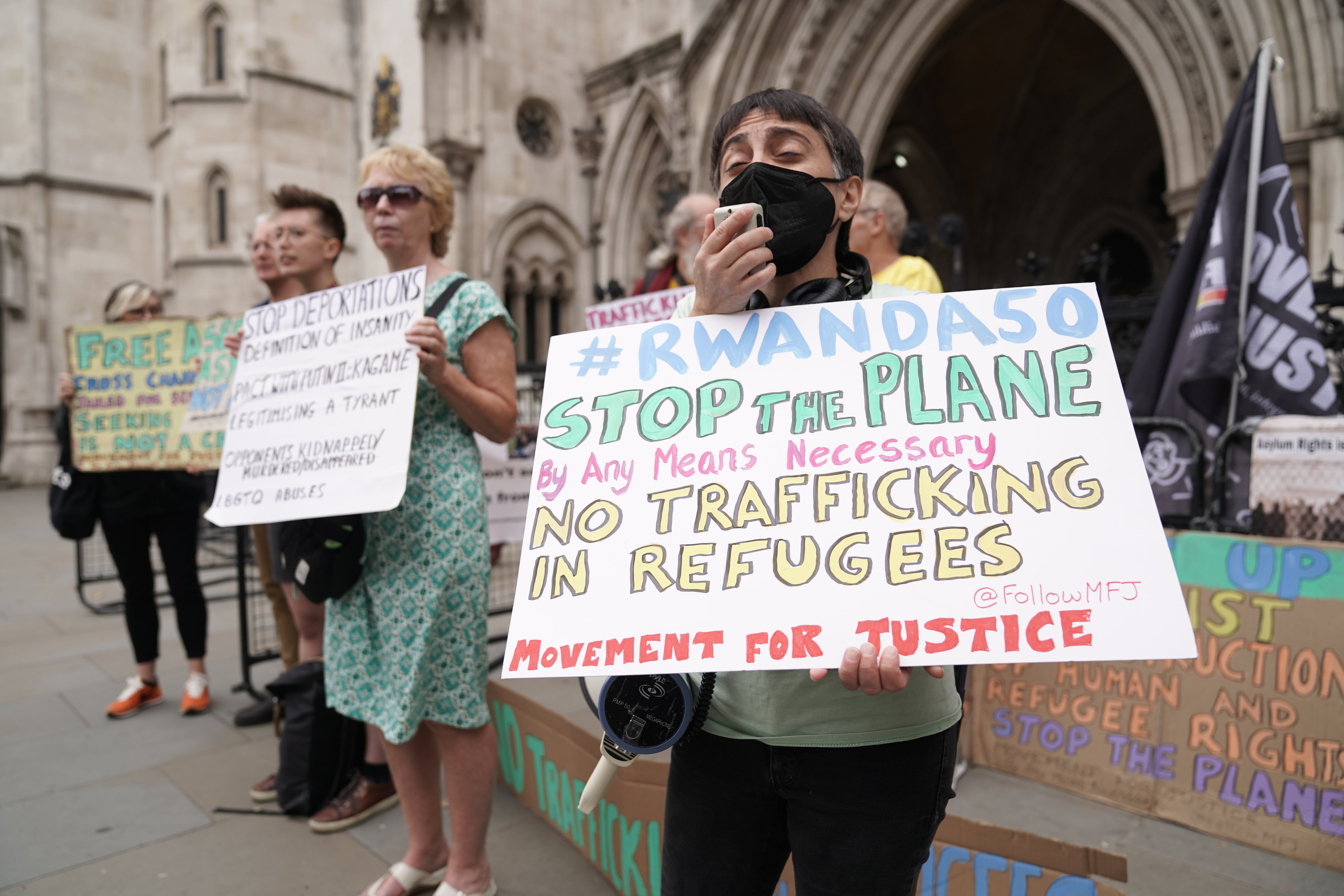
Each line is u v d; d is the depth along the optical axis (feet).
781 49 34.50
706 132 37.14
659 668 3.24
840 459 3.50
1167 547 3.06
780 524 3.42
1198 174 22.50
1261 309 8.95
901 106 46.55
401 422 5.97
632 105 46.01
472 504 6.25
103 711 11.33
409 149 6.79
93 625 16.35
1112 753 7.82
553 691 10.32
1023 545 3.18
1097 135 47.98
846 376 3.65
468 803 6.37
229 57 54.29
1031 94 47.32
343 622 6.42
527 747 8.23
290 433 6.52
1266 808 6.93
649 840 6.36
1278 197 8.89
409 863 6.70
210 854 7.60
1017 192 50.70
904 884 3.42
